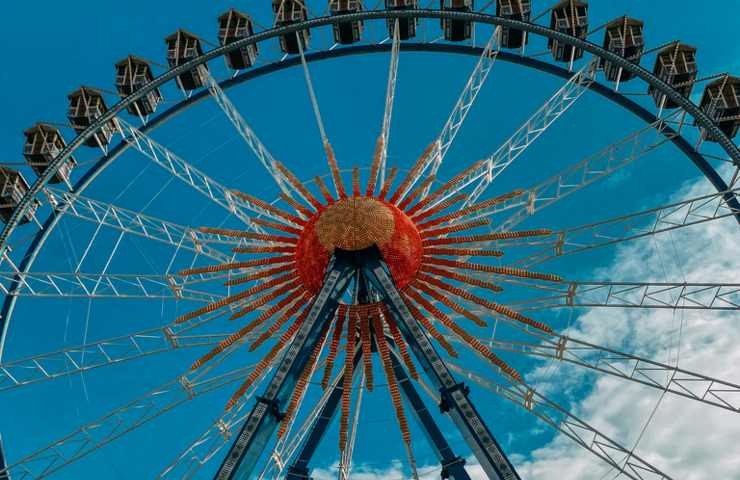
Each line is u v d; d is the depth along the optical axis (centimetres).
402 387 2848
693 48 3219
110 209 2966
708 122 2758
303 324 2308
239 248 2714
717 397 2450
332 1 3616
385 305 2523
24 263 3014
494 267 2588
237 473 2050
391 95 3052
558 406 2512
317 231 2608
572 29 3419
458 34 3516
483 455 2059
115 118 3269
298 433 2838
